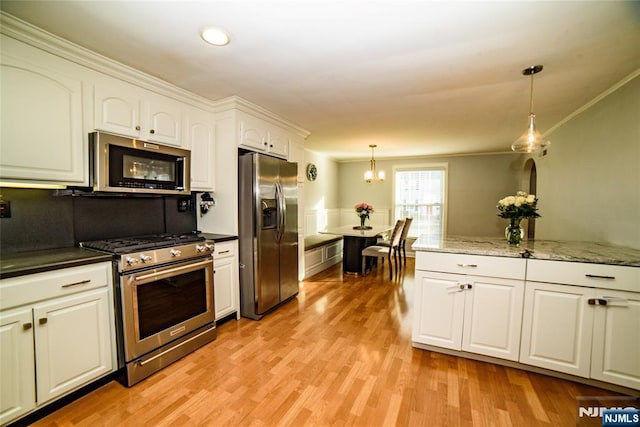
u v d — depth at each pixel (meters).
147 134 2.28
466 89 2.50
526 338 2.00
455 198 5.97
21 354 1.46
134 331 1.86
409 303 3.37
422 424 1.54
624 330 1.76
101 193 2.11
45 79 1.71
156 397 1.74
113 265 1.84
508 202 2.43
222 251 2.69
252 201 2.83
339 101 2.83
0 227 1.79
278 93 2.62
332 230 4.92
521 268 1.99
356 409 1.64
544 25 1.58
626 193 2.24
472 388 1.83
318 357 2.19
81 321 1.69
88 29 1.63
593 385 1.85
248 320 2.88
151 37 1.72
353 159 6.75
